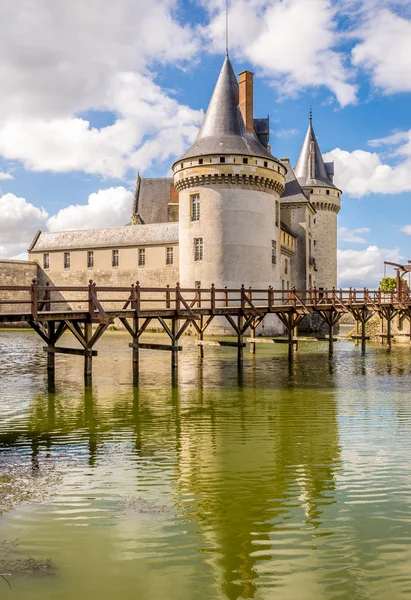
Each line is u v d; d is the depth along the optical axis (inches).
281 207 1990.7
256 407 546.6
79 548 235.3
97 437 426.9
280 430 449.7
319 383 705.6
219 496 296.7
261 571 217.8
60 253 2043.6
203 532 251.6
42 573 214.8
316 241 2256.4
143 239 1865.2
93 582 208.2
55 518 265.9
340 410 531.2
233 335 1454.2
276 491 305.7
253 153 1462.8
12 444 405.7
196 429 453.7
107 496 295.7
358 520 266.2
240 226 1457.9
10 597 197.5
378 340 1435.8
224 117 1503.4
